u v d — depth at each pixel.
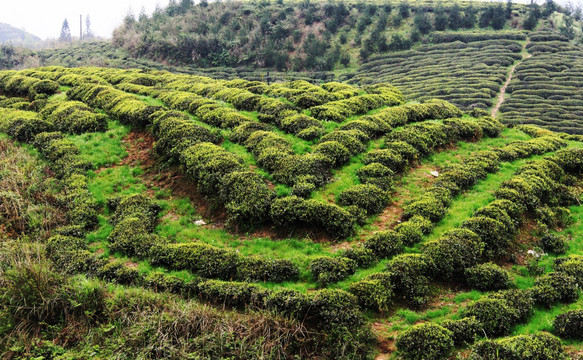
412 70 78.50
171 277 12.47
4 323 10.33
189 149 19.23
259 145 19.59
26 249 12.78
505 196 16.91
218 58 87.12
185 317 10.50
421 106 26.53
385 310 11.30
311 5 102.75
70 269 13.26
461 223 15.10
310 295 11.03
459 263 12.79
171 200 17.88
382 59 86.38
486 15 94.56
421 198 16.70
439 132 22.78
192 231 15.59
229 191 16.20
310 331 10.39
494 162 20.64
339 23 96.88
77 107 26.05
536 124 52.66
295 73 83.25
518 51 81.62
